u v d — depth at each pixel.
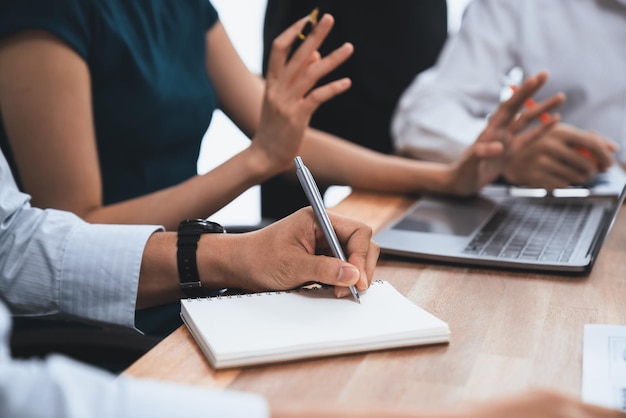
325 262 0.87
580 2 1.99
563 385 0.72
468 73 2.00
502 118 1.44
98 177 1.25
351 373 0.74
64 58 1.22
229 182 1.25
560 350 0.79
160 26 1.38
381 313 0.83
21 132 1.21
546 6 2.02
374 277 1.02
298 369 0.75
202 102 1.44
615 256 1.11
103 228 1.01
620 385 0.71
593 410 0.57
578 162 1.53
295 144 1.24
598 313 0.89
